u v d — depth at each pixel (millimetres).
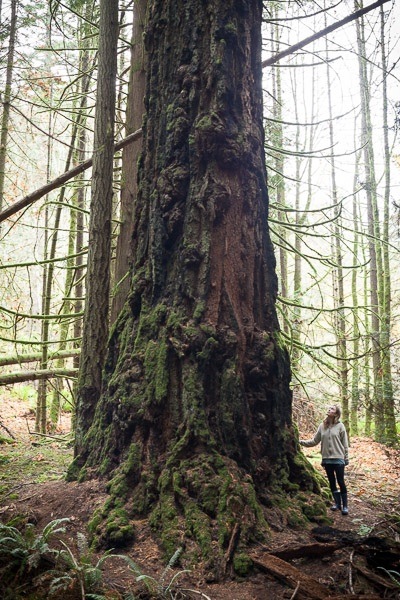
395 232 14688
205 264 5117
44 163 18078
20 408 15938
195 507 4395
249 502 4492
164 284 5375
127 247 8562
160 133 5574
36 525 4781
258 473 4930
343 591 3754
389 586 3764
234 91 5348
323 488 5992
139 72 8891
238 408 4898
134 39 9008
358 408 15617
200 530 4207
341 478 5652
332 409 5863
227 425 4832
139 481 4820
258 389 5188
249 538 4273
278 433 5270
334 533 4641
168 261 5406
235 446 4828
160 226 5402
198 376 4914
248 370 5148
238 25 5480
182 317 5113
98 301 6305
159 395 4953
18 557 3787
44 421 11273
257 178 5559
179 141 5352
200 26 5367
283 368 5496
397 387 13742
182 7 5500
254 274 5445
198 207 5211
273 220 8820
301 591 3674
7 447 9406
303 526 4746
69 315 8375
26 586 3539
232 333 5031
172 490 4598
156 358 5133
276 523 4629
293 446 5516
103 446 5430
